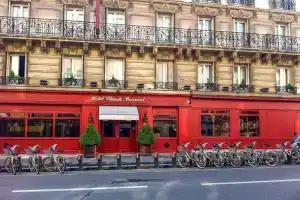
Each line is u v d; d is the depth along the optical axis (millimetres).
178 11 20000
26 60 17875
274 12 21547
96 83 18516
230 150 15383
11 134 17469
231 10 20844
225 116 20156
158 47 19078
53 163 13211
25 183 10594
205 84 20047
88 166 13953
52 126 17938
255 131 20594
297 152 15852
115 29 18781
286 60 21484
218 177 11711
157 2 19703
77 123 18266
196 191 9273
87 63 18562
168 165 14516
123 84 18891
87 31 18391
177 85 19562
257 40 20797
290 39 21406
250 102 20594
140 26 19172
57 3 18422
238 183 10508
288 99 21078
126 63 19062
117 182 10734
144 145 18406
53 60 18172
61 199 8344
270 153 15258
